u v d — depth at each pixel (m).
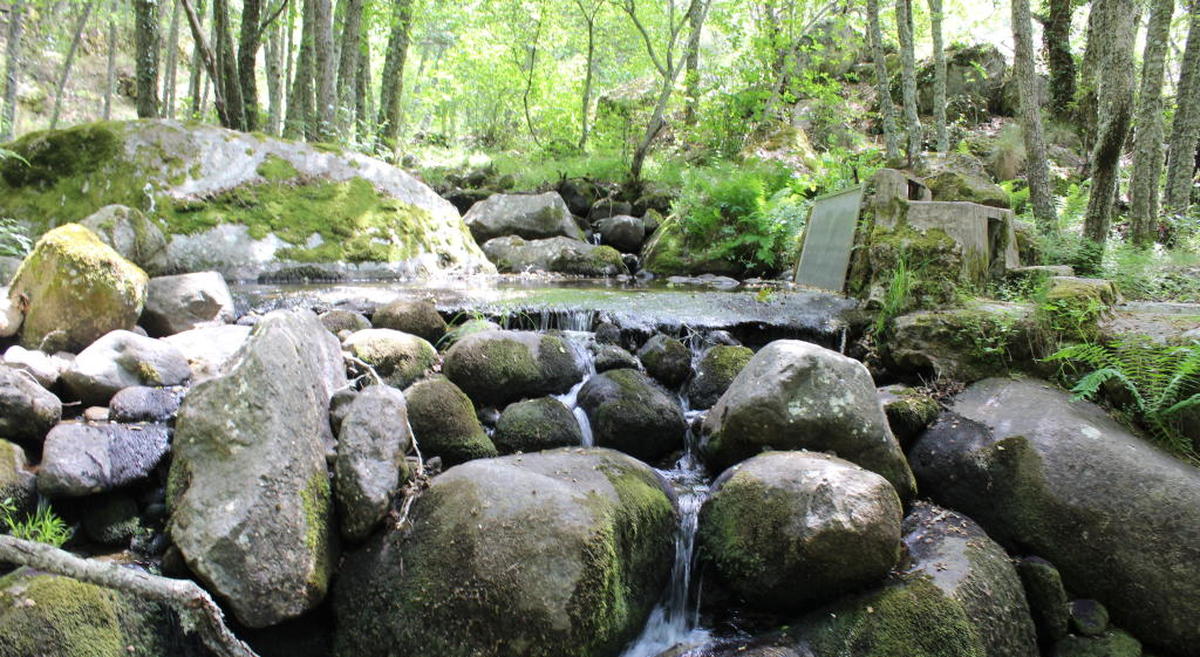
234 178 6.68
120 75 22.08
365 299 5.28
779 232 8.45
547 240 8.92
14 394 2.92
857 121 15.04
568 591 2.57
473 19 15.18
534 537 2.66
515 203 9.80
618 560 2.83
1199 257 6.64
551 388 4.18
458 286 6.73
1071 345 4.00
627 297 6.02
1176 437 3.50
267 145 7.16
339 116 10.40
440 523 2.80
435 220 8.01
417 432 3.39
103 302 3.73
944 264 4.84
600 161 12.28
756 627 2.99
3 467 2.71
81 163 6.14
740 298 5.96
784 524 2.95
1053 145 13.62
